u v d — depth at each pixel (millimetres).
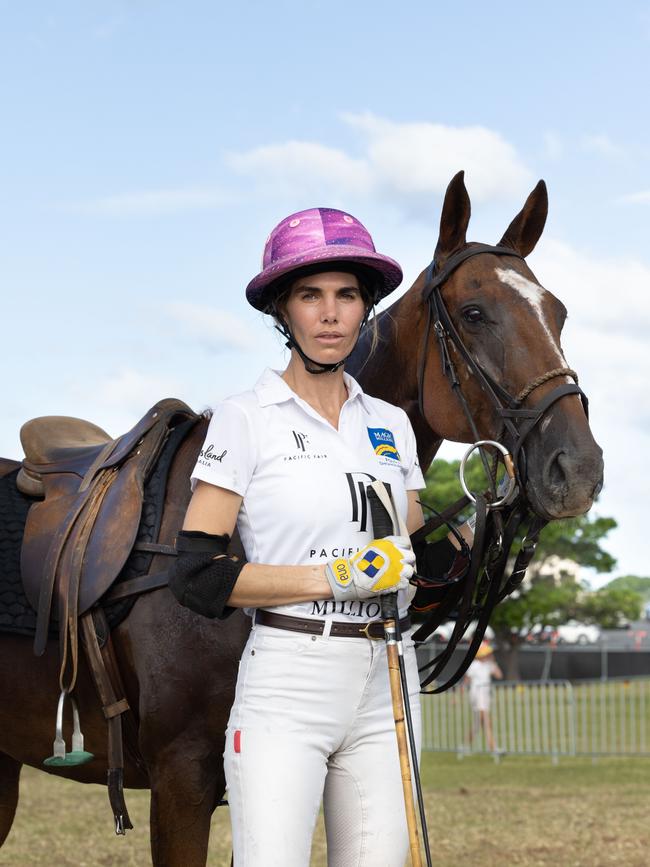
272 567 2244
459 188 2994
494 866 6488
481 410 2861
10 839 7316
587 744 14672
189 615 2787
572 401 2639
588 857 6746
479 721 14906
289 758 2227
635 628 49719
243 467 2303
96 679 2902
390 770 2316
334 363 2379
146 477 2996
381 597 2230
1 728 3275
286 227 2408
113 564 2877
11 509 3312
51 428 3496
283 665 2262
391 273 2434
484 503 2717
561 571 39406
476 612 2934
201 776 2768
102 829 7801
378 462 2398
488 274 2877
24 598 3129
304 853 2225
